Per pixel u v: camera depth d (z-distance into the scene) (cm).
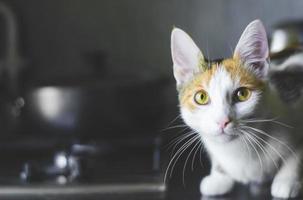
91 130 78
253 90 55
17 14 102
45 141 83
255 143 56
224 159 58
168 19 101
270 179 59
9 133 90
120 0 102
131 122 79
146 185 63
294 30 79
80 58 103
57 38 103
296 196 55
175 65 57
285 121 56
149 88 79
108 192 63
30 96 77
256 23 54
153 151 79
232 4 99
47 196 63
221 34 100
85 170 68
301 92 57
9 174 72
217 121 54
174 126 77
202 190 58
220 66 56
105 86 76
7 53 101
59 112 76
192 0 100
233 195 58
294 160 57
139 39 102
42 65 104
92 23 103
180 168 68
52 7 102
